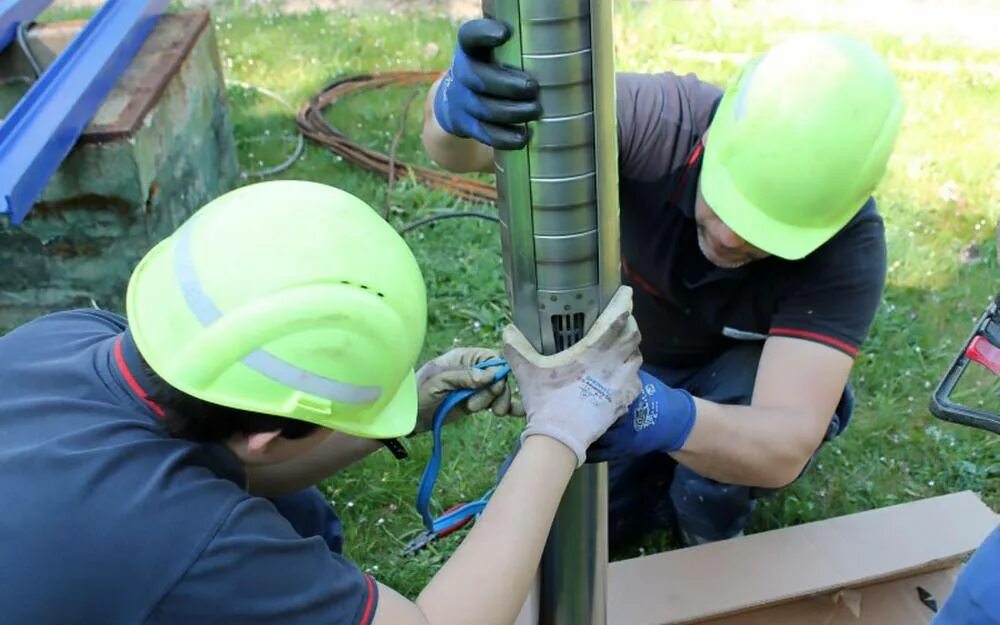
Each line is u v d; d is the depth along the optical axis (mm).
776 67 1501
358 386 1084
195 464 1121
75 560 1024
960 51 4797
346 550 2254
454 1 5234
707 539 2262
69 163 2498
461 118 1114
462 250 3275
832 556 1974
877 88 1470
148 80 2799
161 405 1115
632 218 1904
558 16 1016
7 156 2172
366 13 5094
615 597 1869
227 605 1054
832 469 2541
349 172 3746
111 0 3027
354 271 1064
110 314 1406
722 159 1557
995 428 1282
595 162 1120
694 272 1908
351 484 2389
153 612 1043
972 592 1247
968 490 2359
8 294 2713
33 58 3051
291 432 1123
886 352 2922
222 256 1059
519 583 1188
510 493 1198
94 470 1054
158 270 1119
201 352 1048
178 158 2967
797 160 1467
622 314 1224
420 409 1418
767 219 1531
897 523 2051
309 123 4000
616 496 2328
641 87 1812
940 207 3623
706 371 2156
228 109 3672
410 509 2359
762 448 1583
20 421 1121
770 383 1703
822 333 1695
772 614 1999
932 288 3211
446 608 1145
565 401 1225
